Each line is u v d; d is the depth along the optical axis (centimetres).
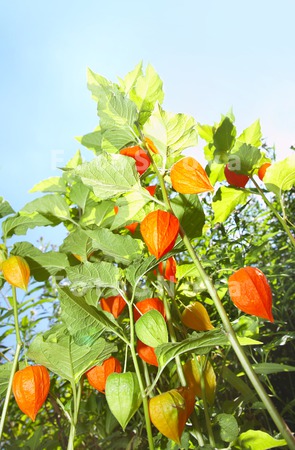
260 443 49
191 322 58
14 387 49
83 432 75
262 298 47
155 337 46
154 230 45
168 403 44
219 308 46
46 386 49
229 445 51
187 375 55
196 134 51
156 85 64
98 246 54
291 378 102
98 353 52
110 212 65
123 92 67
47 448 69
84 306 48
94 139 69
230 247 89
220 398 90
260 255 105
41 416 94
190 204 55
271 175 60
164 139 51
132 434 76
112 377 45
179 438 44
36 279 63
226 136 63
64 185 72
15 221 64
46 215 66
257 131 71
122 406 44
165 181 59
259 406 64
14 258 56
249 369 43
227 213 71
